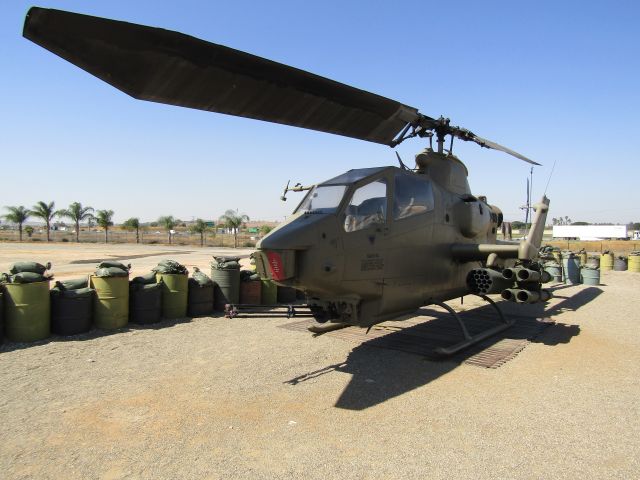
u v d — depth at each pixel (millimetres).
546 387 4879
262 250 4633
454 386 4898
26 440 3598
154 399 4469
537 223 7949
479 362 5746
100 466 3221
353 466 3227
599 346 6645
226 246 45875
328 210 5082
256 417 4066
